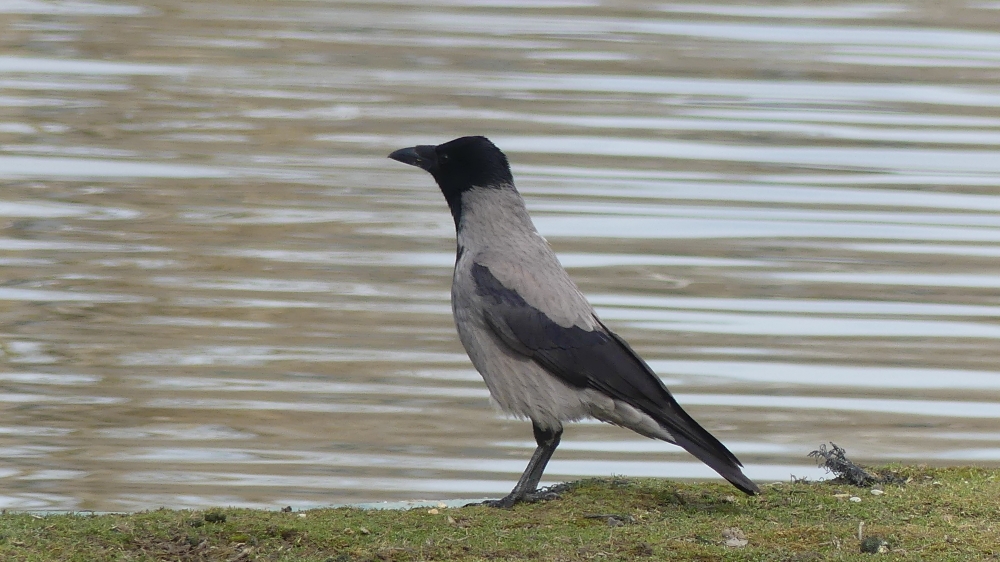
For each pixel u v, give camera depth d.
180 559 7.52
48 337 15.95
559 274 9.87
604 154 21.20
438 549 7.77
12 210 19.27
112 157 21.12
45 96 23.59
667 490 9.23
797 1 28.61
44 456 13.46
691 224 18.91
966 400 14.76
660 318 16.52
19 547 7.45
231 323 16.33
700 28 26.97
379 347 15.82
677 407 9.41
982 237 18.52
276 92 24.02
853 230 18.75
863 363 15.59
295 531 7.99
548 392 9.58
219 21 27.62
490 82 24.36
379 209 19.58
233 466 13.38
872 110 23.02
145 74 24.67
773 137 21.92
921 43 26.08
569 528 8.31
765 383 15.16
